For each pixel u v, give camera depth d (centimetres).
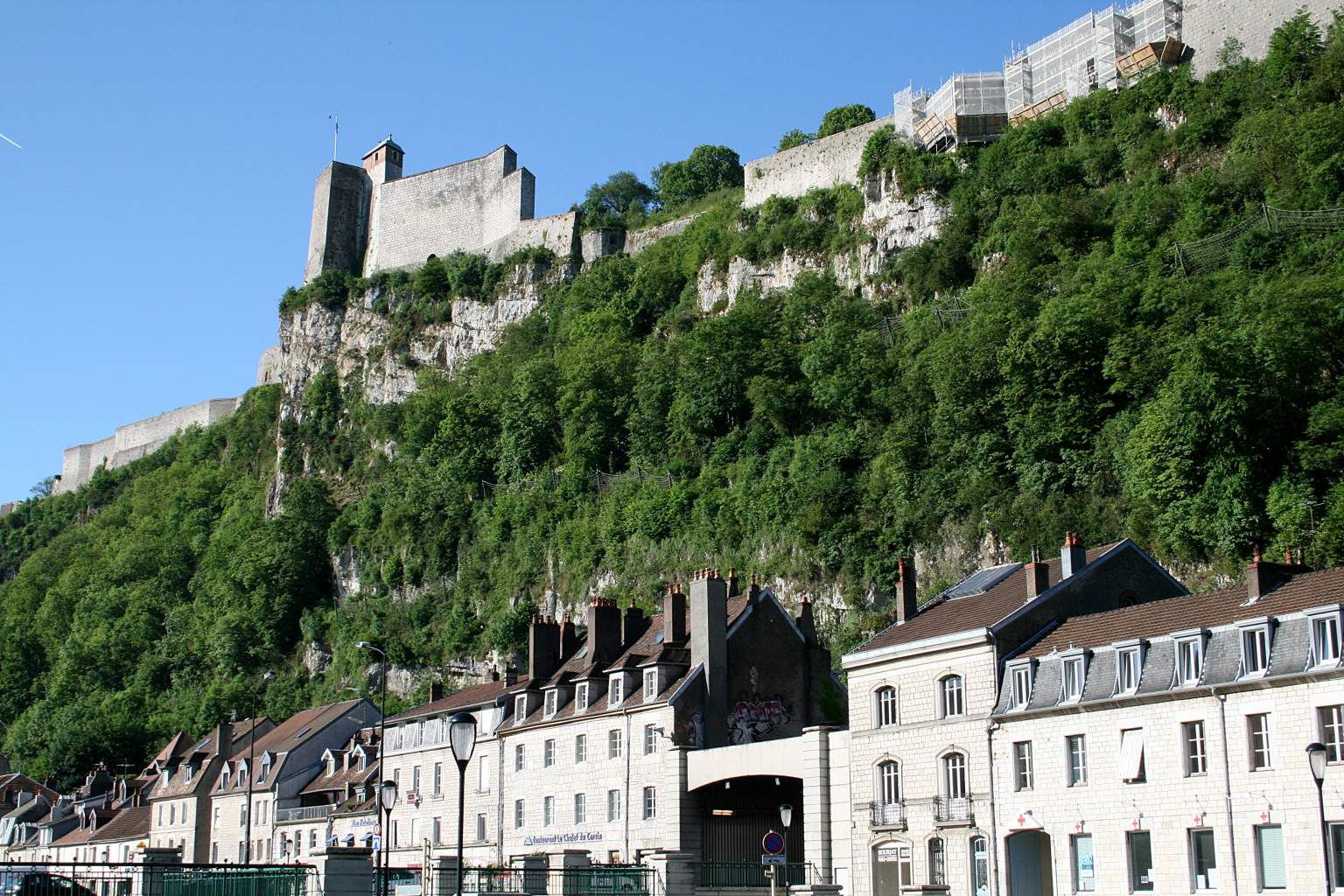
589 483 11375
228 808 8844
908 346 9925
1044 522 7669
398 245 16450
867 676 5378
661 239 14300
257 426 18162
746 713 6019
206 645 13625
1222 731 4175
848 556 8612
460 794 3425
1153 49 10631
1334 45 9394
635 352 12512
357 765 8138
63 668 14775
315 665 12706
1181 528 6706
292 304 16700
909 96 12112
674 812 5678
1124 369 7844
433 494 12719
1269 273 7969
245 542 14625
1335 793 3875
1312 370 6894
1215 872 4141
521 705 6850
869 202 11738
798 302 11219
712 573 6125
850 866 5253
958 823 4862
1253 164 8931
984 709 4894
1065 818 4566
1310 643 3994
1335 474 6469
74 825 10312
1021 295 9156
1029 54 11569
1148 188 9731
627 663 6272
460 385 14288
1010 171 10838
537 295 14712
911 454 8744
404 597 12500
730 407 10806
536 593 10831
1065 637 4819
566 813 6356
